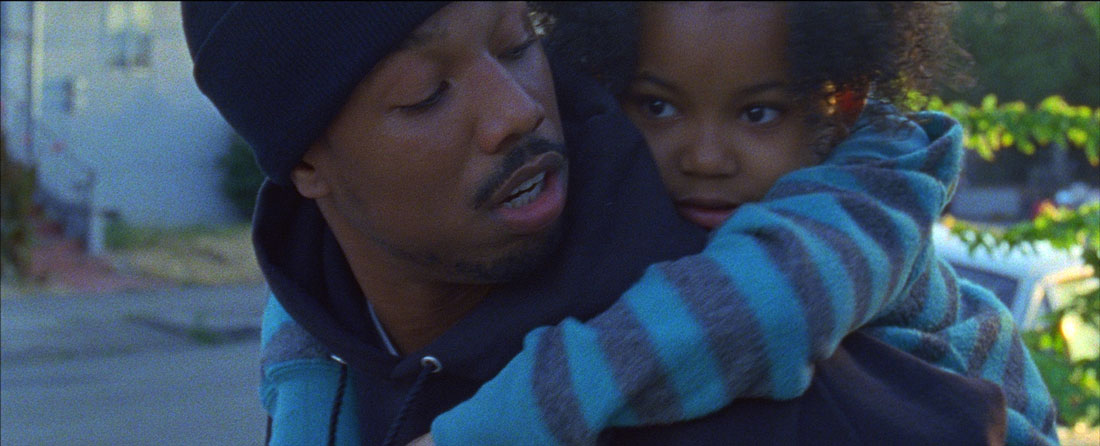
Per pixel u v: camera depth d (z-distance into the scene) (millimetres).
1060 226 2438
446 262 1138
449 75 1060
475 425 1083
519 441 1058
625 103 1255
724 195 1222
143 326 9141
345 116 1085
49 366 7637
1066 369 2445
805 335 1015
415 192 1088
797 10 1124
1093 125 2586
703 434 1051
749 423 1051
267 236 1366
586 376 1040
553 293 1146
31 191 11234
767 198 1170
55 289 10820
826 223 1100
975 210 25922
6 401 6465
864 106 1235
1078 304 2533
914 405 1085
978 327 1307
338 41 1044
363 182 1109
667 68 1187
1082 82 24344
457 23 1043
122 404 6270
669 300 1050
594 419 1029
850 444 1042
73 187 14250
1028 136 2703
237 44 1090
